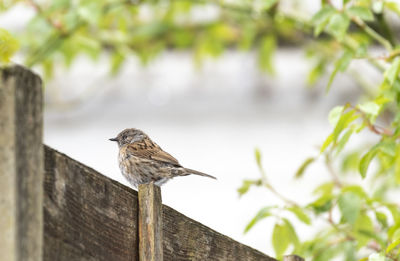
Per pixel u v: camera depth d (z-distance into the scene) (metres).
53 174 4.69
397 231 7.98
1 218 4.18
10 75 4.28
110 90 16.91
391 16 15.38
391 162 8.49
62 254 4.67
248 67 16.91
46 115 16.72
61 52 12.87
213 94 16.97
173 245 5.94
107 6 11.95
